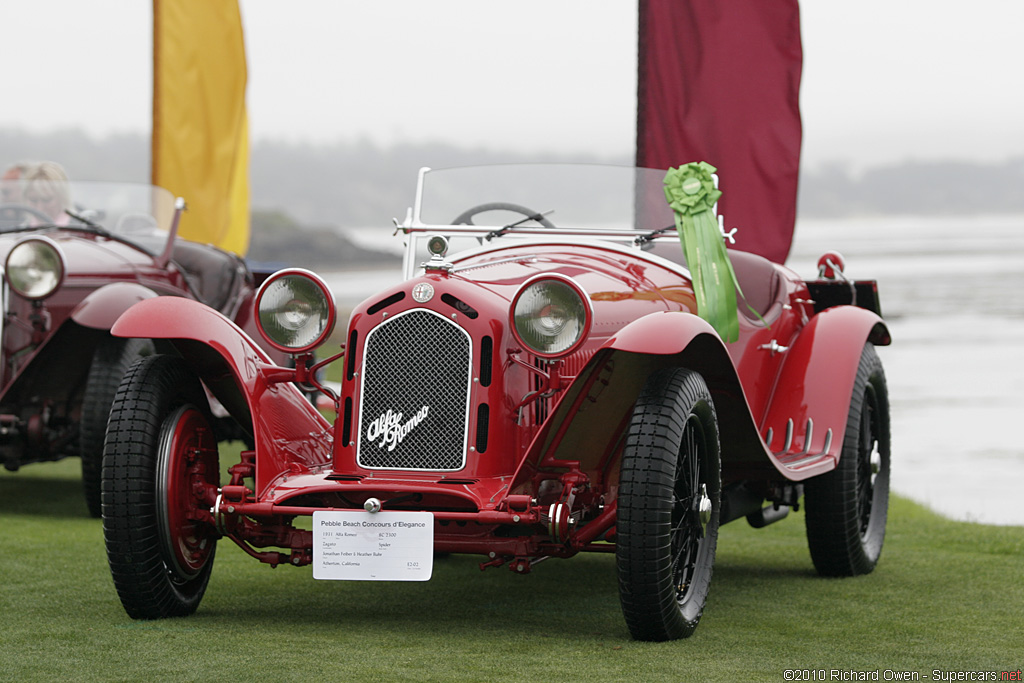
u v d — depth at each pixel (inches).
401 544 396.5
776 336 569.9
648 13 948.6
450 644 393.7
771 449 542.9
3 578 501.4
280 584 506.6
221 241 1263.5
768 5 928.9
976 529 687.7
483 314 418.3
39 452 686.5
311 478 418.6
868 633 420.8
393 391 421.1
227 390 454.0
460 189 575.5
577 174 573.3
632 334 390.6
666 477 385.4
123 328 425.4
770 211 933.2
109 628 410.9
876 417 603.5
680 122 943.7
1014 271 6072.8
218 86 1255.5
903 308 3718.0
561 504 393.4
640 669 361.1
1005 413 1469.0
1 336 690.8
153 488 414.3
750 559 606.9
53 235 767.7
